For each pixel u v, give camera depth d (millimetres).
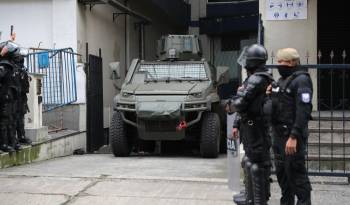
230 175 6332
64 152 11703
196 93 10914
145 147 12320
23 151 9352
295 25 10805
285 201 5594
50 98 12766
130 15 17312
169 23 20938
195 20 21016
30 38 13461
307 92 5109
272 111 5195
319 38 12352
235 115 5691
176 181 7258
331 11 12359
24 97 9367
